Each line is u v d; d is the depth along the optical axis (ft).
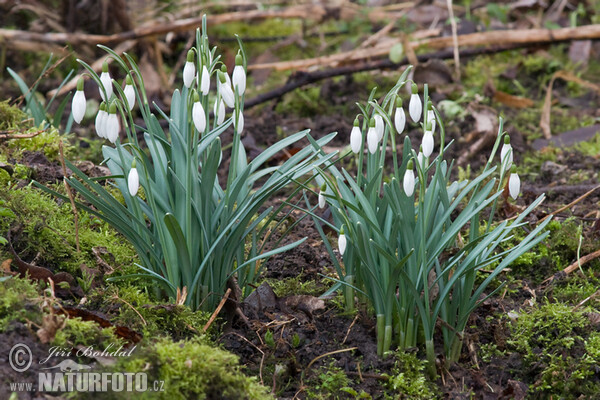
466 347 3.60
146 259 3.51
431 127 3.28
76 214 3.58
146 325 3.39
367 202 3.41
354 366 3.51
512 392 3.44
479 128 5.55
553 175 4.94
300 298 3.69
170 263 3.46
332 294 3.80
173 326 3.44
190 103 3.33
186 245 3.37
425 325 3.41
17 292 3.30
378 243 3.43
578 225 4.30
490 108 5.82
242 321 3.59
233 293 3.59
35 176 4.03
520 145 5.37
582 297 3.86
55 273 3.59
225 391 3.23
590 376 3.51
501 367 3.55
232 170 3.48
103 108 3.27
